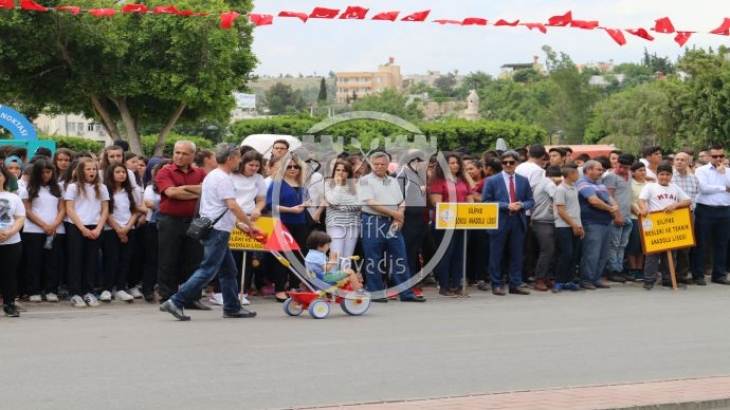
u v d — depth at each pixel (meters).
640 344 10.30
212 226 11.49
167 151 51.78
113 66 35.03
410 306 13.30
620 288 15.79
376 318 12.01
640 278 16.56
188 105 37.59
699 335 10.94
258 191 12.54
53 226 12.93
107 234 13.24
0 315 12.03
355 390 7.86
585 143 85.12
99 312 12.40
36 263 13.04
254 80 40.19
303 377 8.34
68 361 8.92
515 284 14.85
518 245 14.80
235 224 11.76
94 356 9.18
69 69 35.06
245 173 12.34
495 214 14.40
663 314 12.65
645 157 16.88
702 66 53.47
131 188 13.42
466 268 15.53
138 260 13.75
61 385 7.91
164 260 12.72
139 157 14.30
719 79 52.94
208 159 13.54
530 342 10.30
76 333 10.59
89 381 8.06
